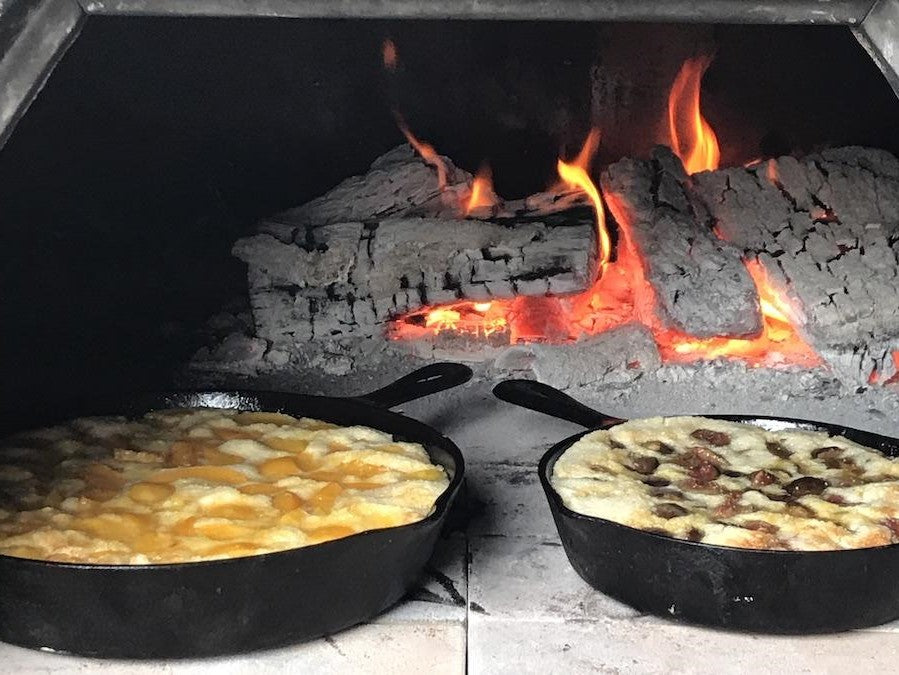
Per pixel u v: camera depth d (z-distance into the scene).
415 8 0.66
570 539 0.73
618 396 1.08
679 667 0.69
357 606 0.69
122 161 1.28
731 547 0.65
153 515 0.71
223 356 1.13
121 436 0.84
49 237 1.26
